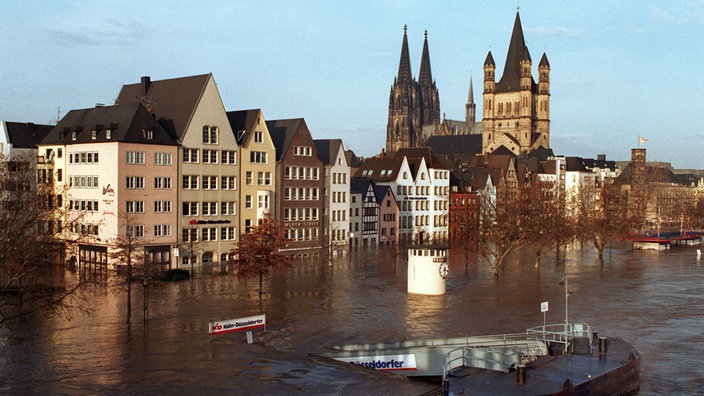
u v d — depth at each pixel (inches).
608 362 1834.4
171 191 3686.0
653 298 3085.6
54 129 3907.5
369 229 5290.4
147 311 2426.2
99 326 2269.9
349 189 4955.7
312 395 1508.4
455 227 6397.6
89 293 2903.5
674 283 3580.2
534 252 5275.6
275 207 4286.4
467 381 1662.2
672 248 5944.9
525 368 1696.6
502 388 1608.0
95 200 3577.8
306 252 4530.0
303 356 1879.9
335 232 4825.3
